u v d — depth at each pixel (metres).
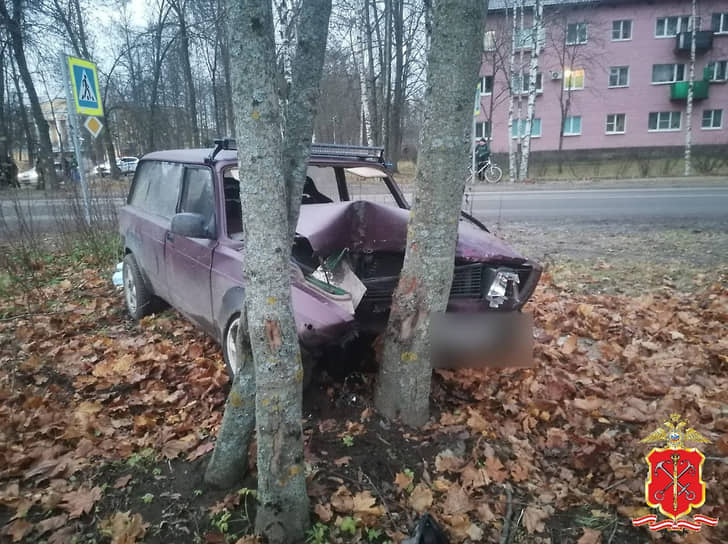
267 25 1.88
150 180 5.29
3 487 2.62
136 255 5.12
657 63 30.94
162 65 25.53
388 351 3.01
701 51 30.16
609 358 4.18
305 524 2.31
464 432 3.04
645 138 31.86
